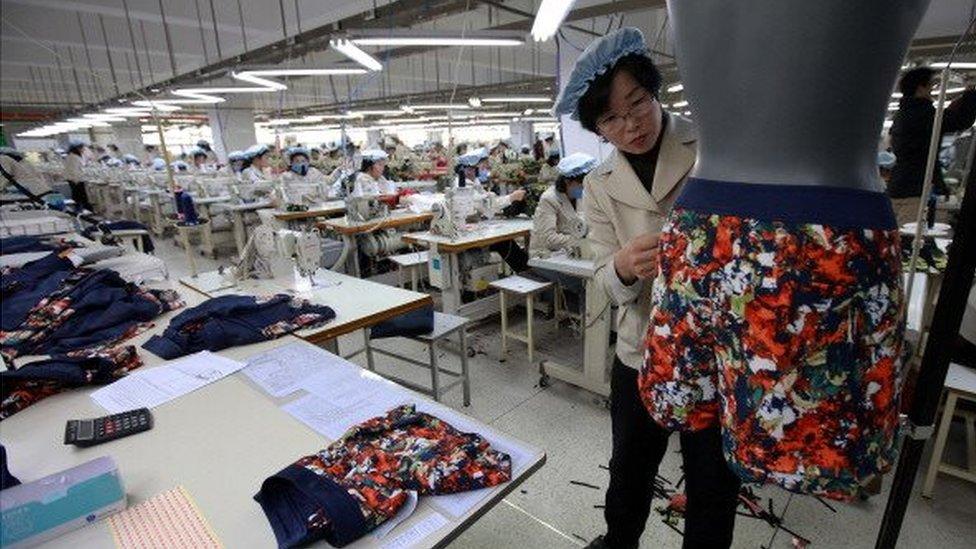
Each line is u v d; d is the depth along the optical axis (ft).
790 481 1.94
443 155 40.14
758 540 5.66
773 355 1.85
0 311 5.94
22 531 2.58
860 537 5.67
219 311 5.67
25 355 5.25
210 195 22.77
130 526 2.73
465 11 16.07
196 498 2.94
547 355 11.04
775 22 1.63
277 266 8.08
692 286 2.15
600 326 8.57
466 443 3.18
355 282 7.82
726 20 1.74
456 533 2.65
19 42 23.30
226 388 4.34
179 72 31.09
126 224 13.44
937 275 7.14
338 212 18.28
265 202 20.33
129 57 28.07
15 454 3.49
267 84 17.56
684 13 1.88
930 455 6.79
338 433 3.58
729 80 1.83
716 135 2.02
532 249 11.03
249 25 21.26
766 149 1.85
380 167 21.04
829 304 1.77
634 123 3.55
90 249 8.42
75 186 28.07
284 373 4.60
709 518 3.80
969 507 6.07
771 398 1.89
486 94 30.81
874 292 1.80
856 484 1.90
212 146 48.16
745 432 2.01
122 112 27.66
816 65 1.63
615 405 4.43
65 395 4.36
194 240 21.99
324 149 48.08
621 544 4.75
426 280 16.10
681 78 2.09
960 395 5.87
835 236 1.77
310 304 6.40
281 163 35.19
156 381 4.50
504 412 8.67
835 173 1.81
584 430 8.05
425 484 2.84
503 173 23.75
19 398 4.11
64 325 5.69
